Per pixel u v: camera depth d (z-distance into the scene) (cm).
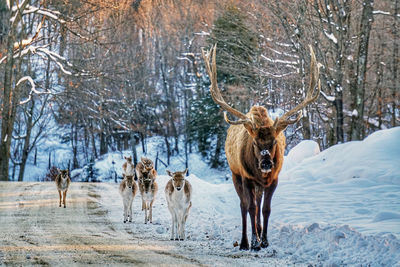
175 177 1795
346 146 3288
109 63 7181
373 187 2588
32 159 9588
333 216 2056
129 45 8319
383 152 2994
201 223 2108
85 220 2275
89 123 9038
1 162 5481
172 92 9731
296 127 5775
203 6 9100
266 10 5175
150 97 9419
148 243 1703
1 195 3180
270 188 1644
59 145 9988
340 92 4288
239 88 5750
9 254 1457
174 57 9831
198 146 8919
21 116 9381
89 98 6381
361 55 4234
